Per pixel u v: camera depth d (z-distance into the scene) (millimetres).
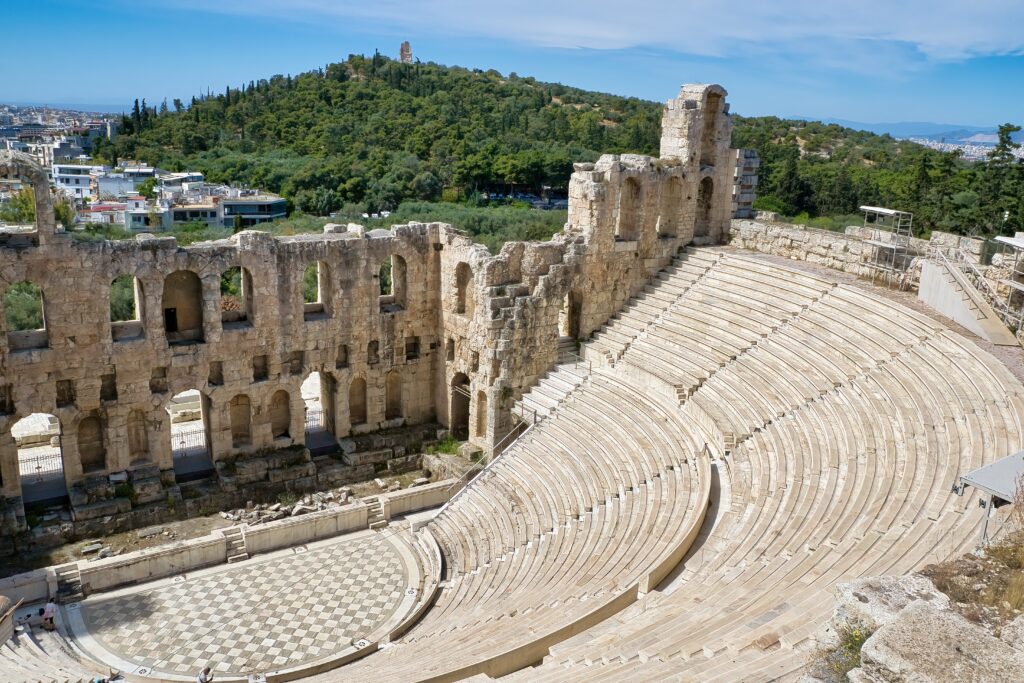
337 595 35406
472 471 44406
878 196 97188
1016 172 72500
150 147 177250
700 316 46062
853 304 40531
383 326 47062
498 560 34938
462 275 47375
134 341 39250
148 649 31250
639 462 37375
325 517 40125
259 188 137875
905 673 11859
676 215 51719
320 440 47344
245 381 42812
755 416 36375
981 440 26516
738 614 20766
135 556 35719
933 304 39062
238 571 37094
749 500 30766
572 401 44031
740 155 53188
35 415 50469
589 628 24031
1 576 34750
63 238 36594
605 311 49781
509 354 45281
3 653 29109
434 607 33500
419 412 50094
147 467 40844
